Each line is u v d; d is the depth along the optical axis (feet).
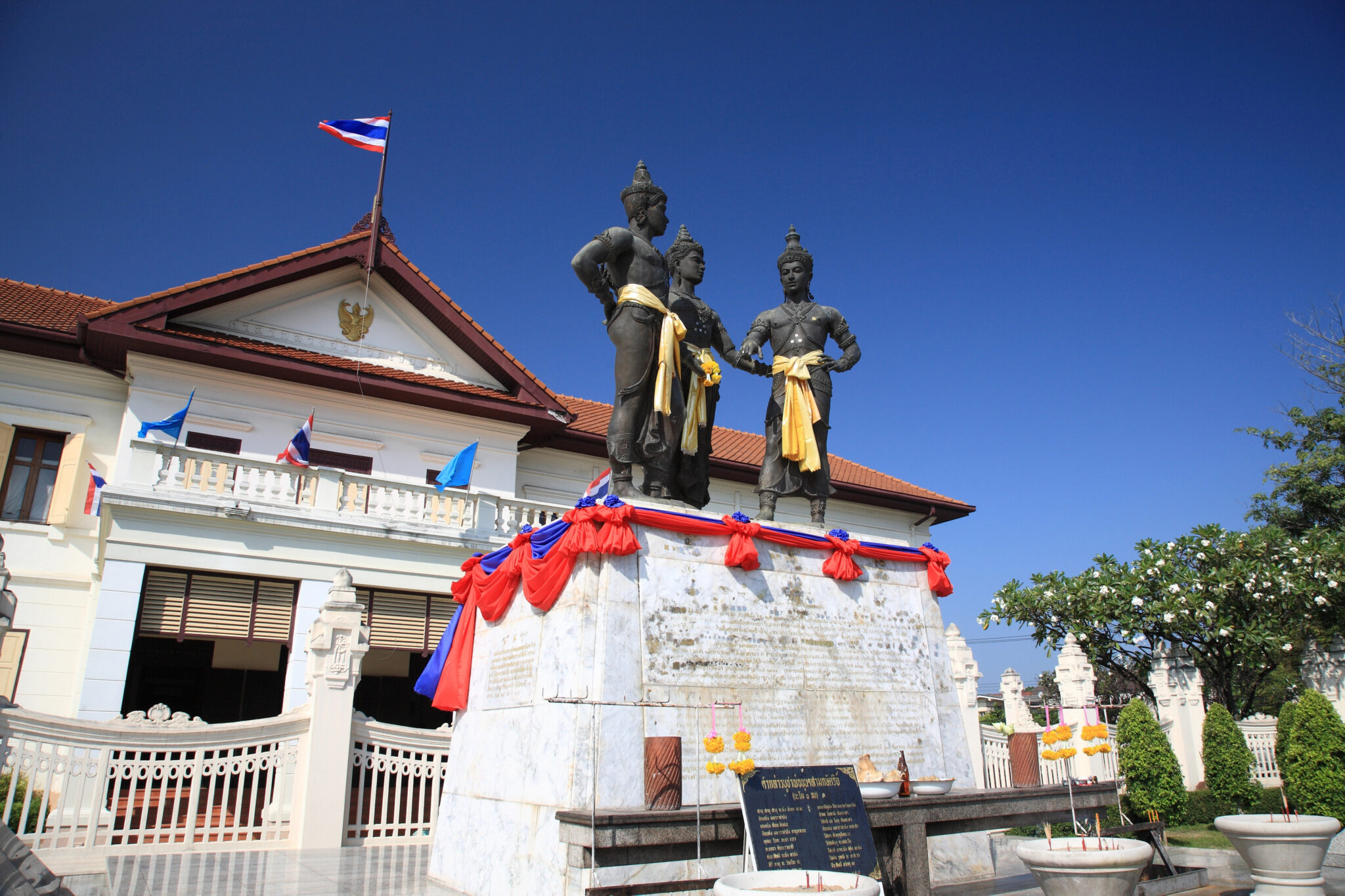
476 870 21.79
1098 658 61.52
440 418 64.75
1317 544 58.65
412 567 53.62
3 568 24.85
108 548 46.14
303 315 63.36
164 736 28.25
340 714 30.91
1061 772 45.91
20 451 55.16
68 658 52.47
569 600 21.07
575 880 17.52
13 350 55.26
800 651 23.41
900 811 19.90
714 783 20.40
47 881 14.51
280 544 50.37
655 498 24.03
